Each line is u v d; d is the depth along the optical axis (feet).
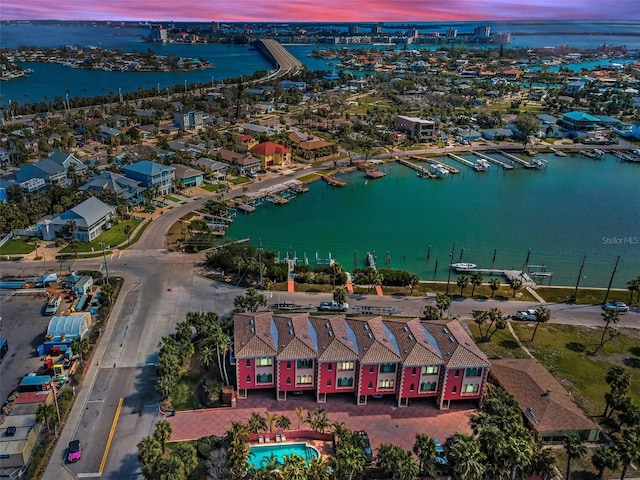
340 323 382.63
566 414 330.75
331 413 348.59
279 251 611.47
